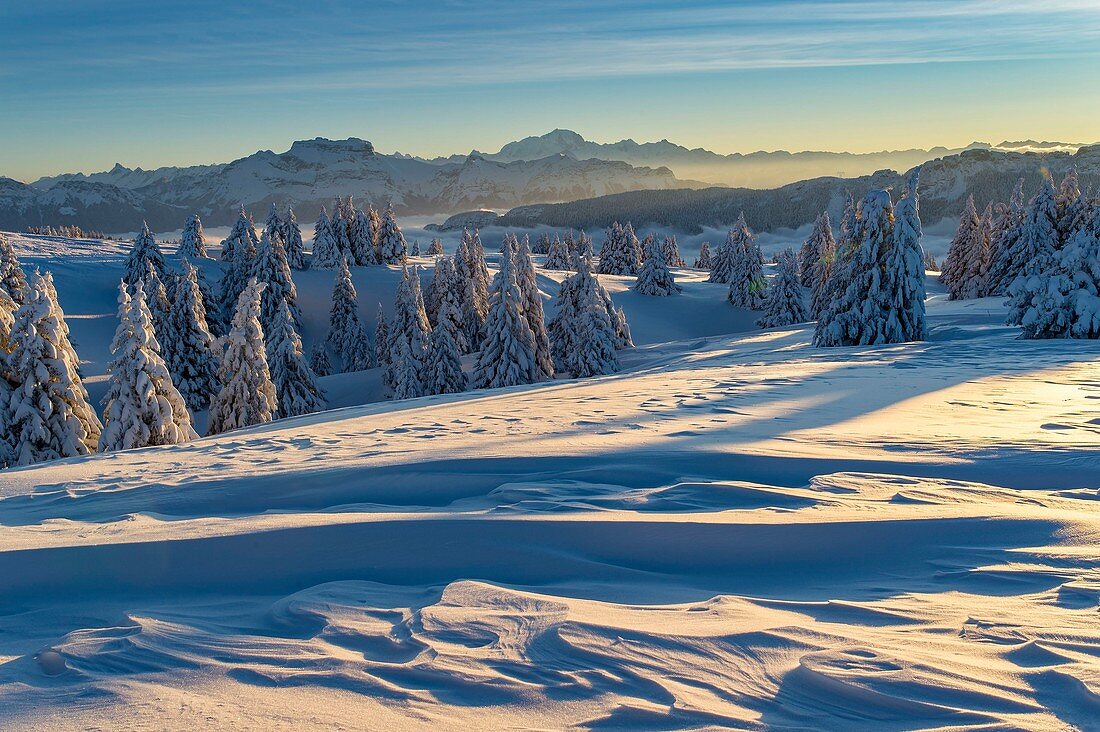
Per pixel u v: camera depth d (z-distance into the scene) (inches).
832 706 88.3
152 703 93.7
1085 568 142.3
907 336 1109.1
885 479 235.6
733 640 108.3
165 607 146.0
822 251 2938.0
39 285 783.7
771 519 184.4
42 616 144.6
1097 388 480.1
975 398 443.8
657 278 2915.8
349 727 86.5
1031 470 240.4
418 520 187.6
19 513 259.1
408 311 1711.4
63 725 88.6
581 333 1395.2
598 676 98.0
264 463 327.9
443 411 519.8
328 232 2945.4
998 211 2155.5
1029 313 946.1
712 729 83.7
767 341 1424.7
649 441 316.2
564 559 164.9
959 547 161.3
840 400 452.8
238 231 2859.3
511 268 1310.3
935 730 80.4
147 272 2438.5
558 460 276.5
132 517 228.5
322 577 162.4
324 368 2174.0
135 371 727.7
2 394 772.0
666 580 154.6
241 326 960.3
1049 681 90.8
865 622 118.2
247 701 93.9
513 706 91.0
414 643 112.0
